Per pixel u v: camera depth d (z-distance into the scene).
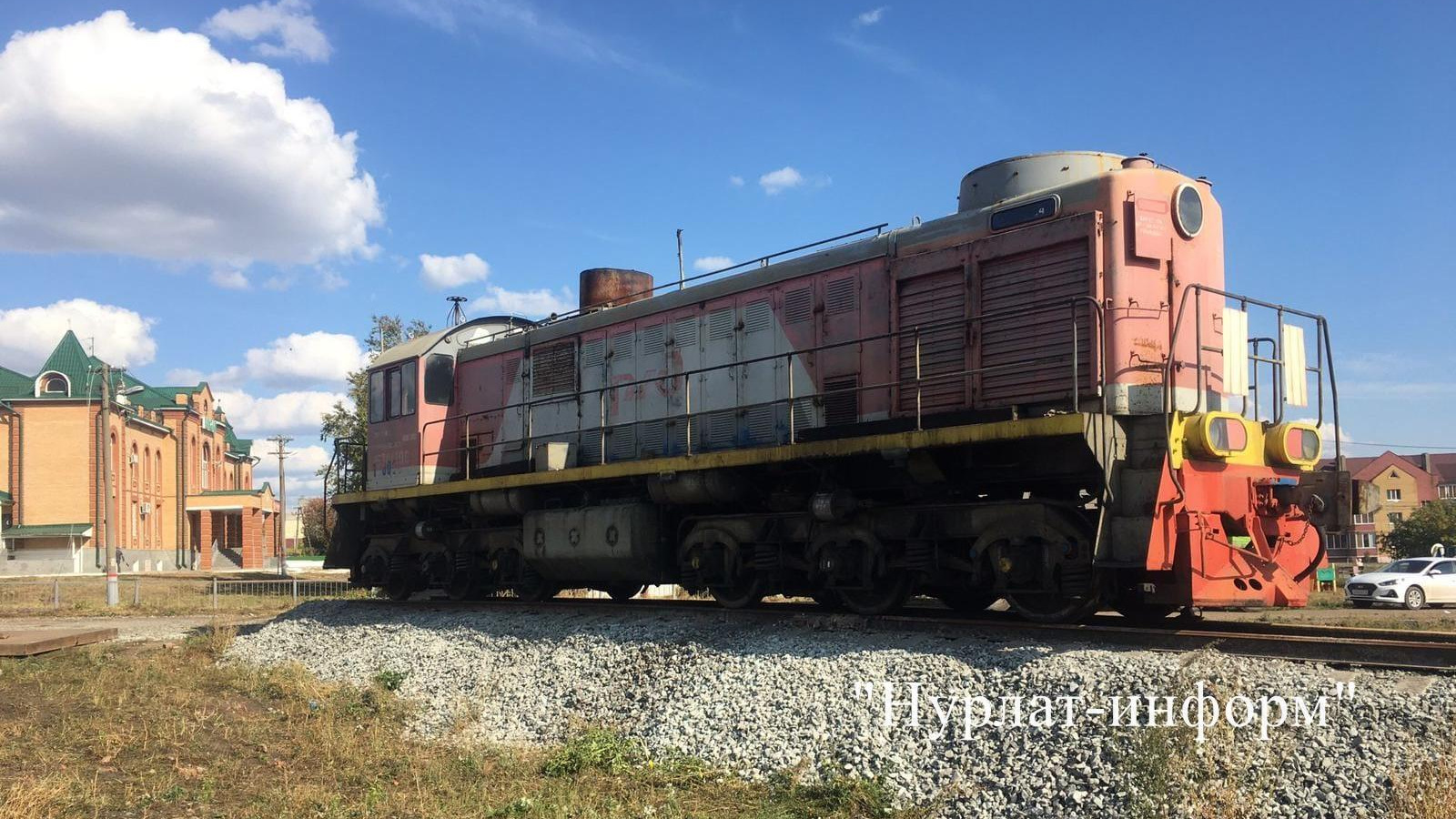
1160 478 9.34
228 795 7.79
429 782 8.37
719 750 8.69
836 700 8.77
